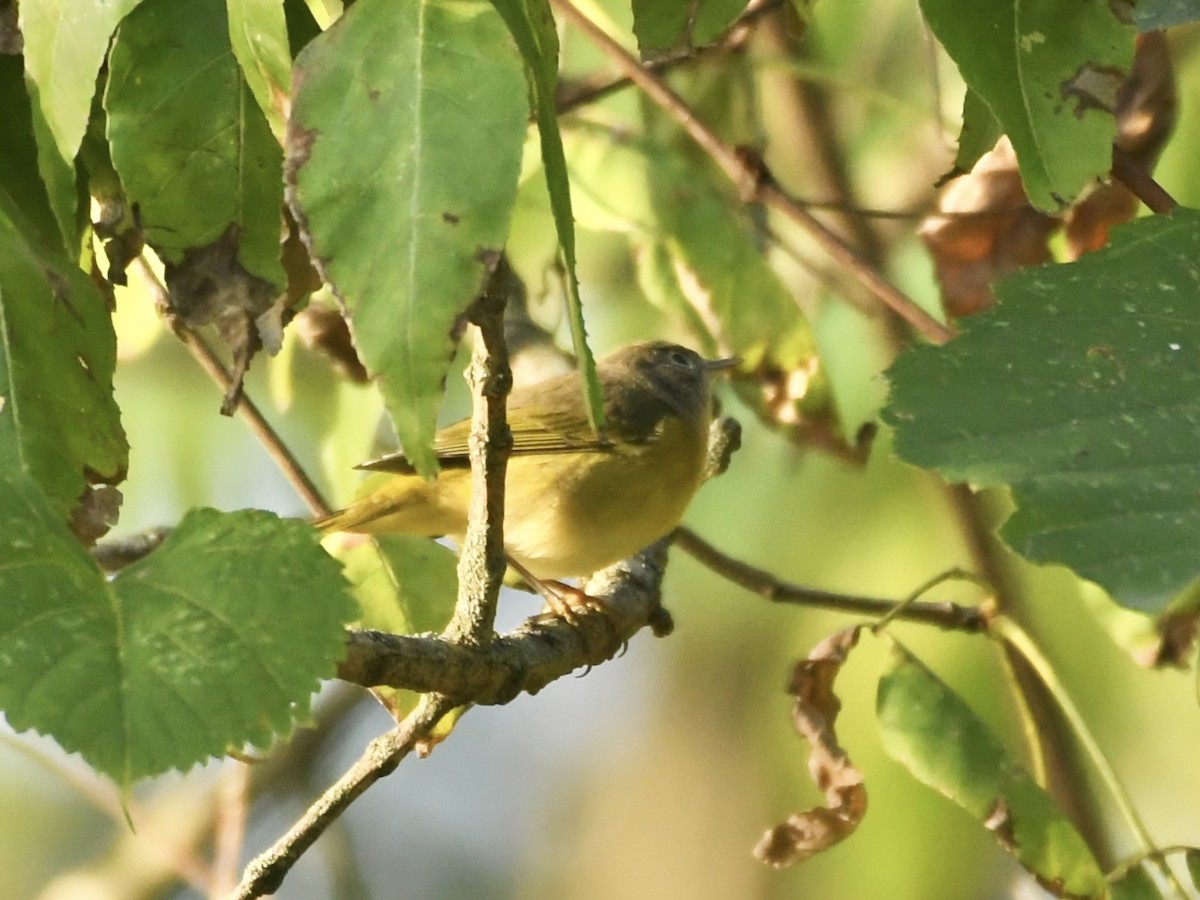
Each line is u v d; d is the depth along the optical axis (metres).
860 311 10.49
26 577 3.20
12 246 4.41
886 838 11.10
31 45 4.34
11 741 8.82
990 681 10.76
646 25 4.81
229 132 4.48
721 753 14.41
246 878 5.54
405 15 3.50
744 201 8.39
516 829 14.87
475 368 4.60
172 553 3.38
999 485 3.49
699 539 9.43
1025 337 4.07
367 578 7.15
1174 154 9.57
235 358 4.64
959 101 10.90
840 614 11.56
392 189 3.42
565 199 3.48
